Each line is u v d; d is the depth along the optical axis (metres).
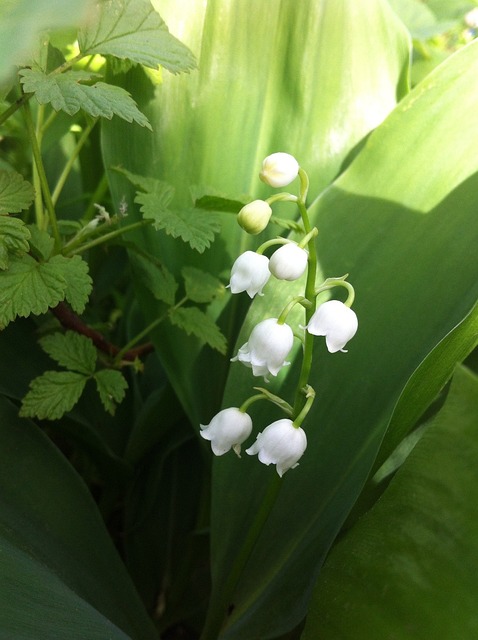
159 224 0.13
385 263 0.13
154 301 0.16
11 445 0.13
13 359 0.15
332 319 0.10
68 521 0.13
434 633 0.09
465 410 0.09
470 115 0.14
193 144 0.16
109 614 0.13
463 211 0.13
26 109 0.13
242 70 0.15
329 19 0.15
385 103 0.16
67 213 0.21
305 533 0.14
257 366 0.10
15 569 0.10
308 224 0.10
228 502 0.14
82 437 0.16
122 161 0.15
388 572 0.10
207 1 0.15
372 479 0.13
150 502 0.18
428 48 0.23
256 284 0.10
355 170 0.14
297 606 0.13
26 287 0.12
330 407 0.13
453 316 0.13
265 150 0.16
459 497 0.09
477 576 0.09
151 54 0.12
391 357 0.13
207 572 0.20
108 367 0.16
